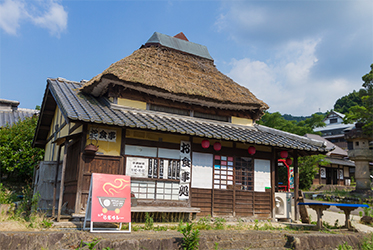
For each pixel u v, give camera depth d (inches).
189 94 393.7
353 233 328.5
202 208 365.7
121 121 307.1
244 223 366.0
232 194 387.2
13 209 308.8
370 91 913.5
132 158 332.2
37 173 453.4
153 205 332.2
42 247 205.0
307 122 1909.4
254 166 410.6
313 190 1125.1
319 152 406.9
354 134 909.2
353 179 1429.6
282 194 424.8
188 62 488.7
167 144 355.9
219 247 257.6
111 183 264.2
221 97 419.5
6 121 775.1
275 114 1386.6
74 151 343.9
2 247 196.5
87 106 343.6
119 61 397.7
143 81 364.8
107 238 219.8
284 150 436.5
